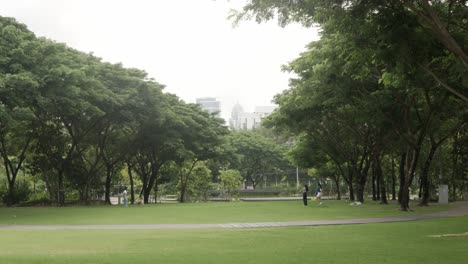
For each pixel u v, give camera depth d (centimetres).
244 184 8456
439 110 2659
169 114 4403
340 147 4300
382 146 3791
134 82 3978
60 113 3616
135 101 3912
